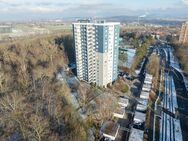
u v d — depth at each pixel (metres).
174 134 75.44
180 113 90.00
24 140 62.19
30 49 150.88
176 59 175.12
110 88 107.50
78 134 64.31
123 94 103.50
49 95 86.62
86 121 75.62
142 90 106.81
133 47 193.12
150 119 83.81
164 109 93.00
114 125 75.50
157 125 80.12
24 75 103.69
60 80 107.88
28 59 128.75
